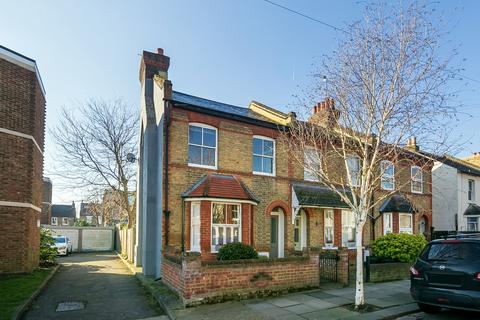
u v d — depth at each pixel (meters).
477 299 7.47
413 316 8.70
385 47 9.87
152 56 17.95
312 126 11.61
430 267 8.43
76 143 26.94
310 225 17.19
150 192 15.25
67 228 33.62
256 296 10.22
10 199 13.66
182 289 9.58
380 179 11.82
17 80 14.18
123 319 8.77
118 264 21.56
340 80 10.52
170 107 13.99
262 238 15.46
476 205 26.12
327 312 8.80
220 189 13.92
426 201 23.28
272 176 16.20
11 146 13.79
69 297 11.31
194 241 13.71
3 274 13.36
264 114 19.19
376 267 13.13
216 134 15.10
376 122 9.87
